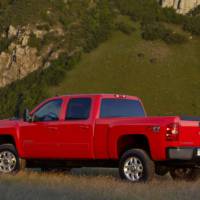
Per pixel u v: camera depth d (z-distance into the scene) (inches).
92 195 693.9
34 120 1016.9
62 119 984.9
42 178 917.2
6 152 1043.3
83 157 959.0
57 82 7790.4
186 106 7672.2
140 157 891.4
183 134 877.8
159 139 876.6
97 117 951.6
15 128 1034.1
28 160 1037.8
